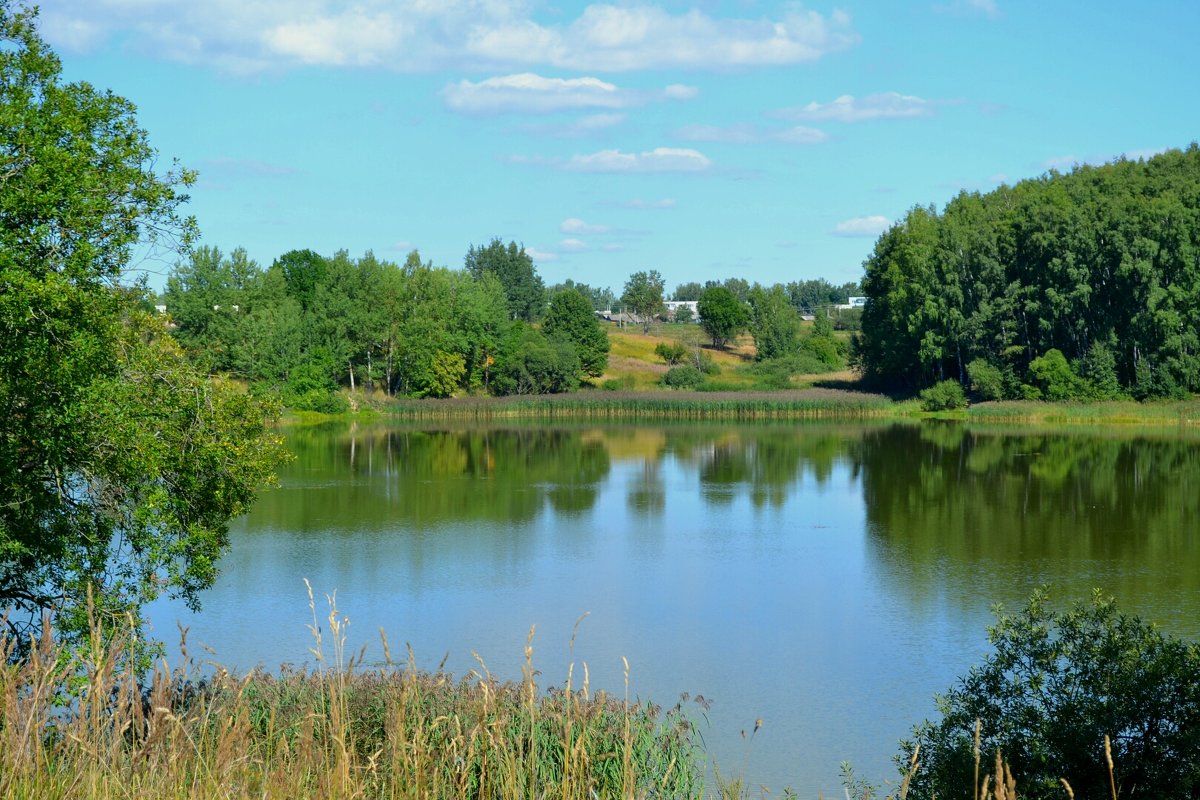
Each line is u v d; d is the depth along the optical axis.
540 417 94.62
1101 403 80.94
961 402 88.25
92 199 14.18
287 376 92.81
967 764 10.01
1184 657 10.05
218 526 18.08
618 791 7.07
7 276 12.69
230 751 4.84
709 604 26.19
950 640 22.81
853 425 82.25
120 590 15.39
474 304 105.50
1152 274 80.50
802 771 15.48
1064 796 9.31
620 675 20.38
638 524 37.84
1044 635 11.18
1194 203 84.94
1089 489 44.50
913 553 32.25
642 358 132.75
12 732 4.71
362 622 24.31
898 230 102.50
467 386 107.00
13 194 13.23
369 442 70.25
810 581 28.67
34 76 15.12
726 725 17.61
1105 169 110.38
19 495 14.52
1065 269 83.81
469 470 53.78
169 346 18.12
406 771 5.14
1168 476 48.12
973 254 90.62
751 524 37.81
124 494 16.19
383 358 102.69
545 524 37.88
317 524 37.66
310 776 4.91
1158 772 9.40
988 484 46.66
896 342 97.62
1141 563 30.08
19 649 12.02
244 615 24.69
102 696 4.98
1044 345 87.50
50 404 14.06
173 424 17.31
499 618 24.81
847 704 18.70
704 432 77.56
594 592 27.50
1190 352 81.12
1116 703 9.84
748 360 135.50
